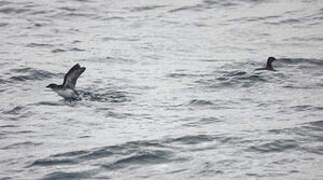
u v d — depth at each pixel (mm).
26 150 70250
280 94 91375
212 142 71562
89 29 131750
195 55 114500
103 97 89688
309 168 64062
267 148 69562
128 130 76500
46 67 104812
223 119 80438
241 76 100000
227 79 98938
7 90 93125
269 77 99312
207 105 86688
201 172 63406
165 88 94688
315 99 88688
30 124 79188
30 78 99000
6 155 68812
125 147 70125
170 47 119812
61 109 84562
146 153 68312
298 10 143875
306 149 69250
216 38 126000
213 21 137875
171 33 129500
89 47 119062
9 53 113312
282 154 67875
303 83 96688
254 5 148500
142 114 82750
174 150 69312
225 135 73688
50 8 145000
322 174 62594
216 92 92875
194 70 104438
